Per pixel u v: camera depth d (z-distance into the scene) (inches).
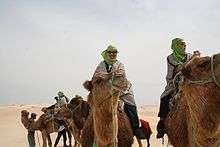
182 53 364.2
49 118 880.9
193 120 264.4
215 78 249.1
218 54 252.7
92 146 357.1
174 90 349.7
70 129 800.3
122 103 386.9
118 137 358.3
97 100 319.9
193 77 258.4
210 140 259.3
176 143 315.9
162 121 377.1
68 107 739.4
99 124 321.7
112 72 318.0
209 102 251.9
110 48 369.7
